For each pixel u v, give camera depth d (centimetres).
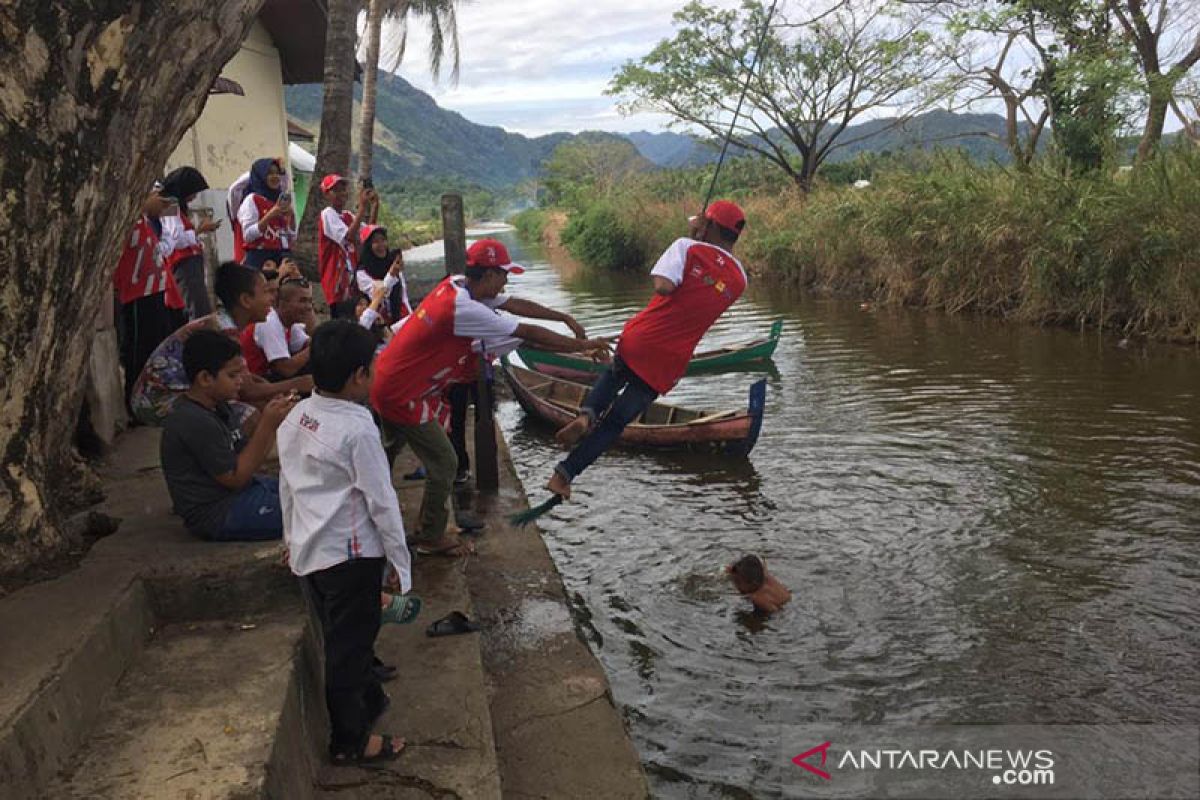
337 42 1399
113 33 331
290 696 326
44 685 281
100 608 335
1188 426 923
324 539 331
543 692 461
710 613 591
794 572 644
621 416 539
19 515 365
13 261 327
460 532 664
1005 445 897
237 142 1631
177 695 322
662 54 2639
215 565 380
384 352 538
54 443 414
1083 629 548
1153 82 1595
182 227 700
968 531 699
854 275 2070
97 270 379
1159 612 563
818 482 828
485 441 759
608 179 4278
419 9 2419
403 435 551
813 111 2659
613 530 739
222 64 400
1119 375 1154
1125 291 1434
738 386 1253
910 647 539
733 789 419
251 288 509
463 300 513
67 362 389
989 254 1659
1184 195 1341
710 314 529
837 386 1199
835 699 489
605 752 412
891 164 2345
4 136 312
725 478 858
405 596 364
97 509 447
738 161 3475
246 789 269
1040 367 1228
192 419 403
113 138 353
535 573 604
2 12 299
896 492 790
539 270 3241
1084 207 1465
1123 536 672
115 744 293
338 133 1406
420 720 382
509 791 385
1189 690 483
